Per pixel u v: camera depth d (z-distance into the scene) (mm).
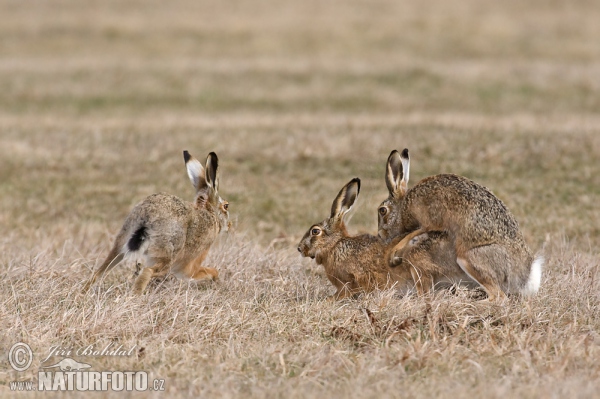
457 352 14094
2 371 13859
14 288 17578
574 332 14906
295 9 78938
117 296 16766
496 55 63125
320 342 14906
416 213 17547
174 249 17719
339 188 27953
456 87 51250
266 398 12281
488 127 34250
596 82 50969
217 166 19391
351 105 48500
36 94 49125
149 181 29078
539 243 22703
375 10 78438
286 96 50125
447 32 69438
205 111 46812
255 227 24969
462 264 16641
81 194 28094
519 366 13320
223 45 65688
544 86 50688
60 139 34562
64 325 15328
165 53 63125
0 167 30719
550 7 79062
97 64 56219
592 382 12641
